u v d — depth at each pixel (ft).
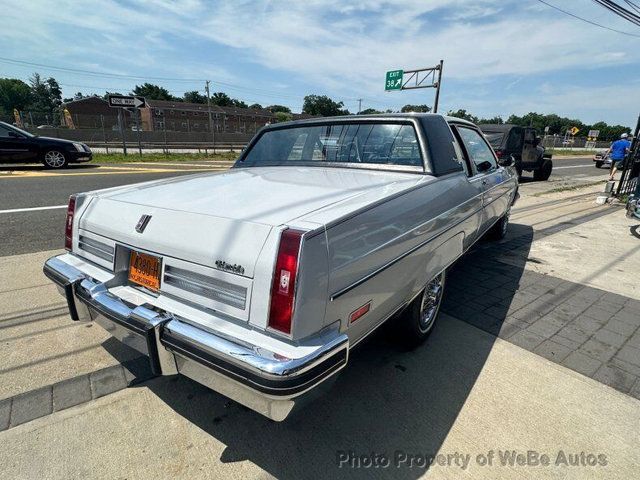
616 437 6.63
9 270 12.70
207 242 5.39
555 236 19.83
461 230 9.71
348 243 5.36
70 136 99.04
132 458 5.97
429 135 8.81
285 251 4.71
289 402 4.74
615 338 9.79
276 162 10.55
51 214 20.22
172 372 5.82
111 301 6.22
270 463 5.97
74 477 5.62
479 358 8.82
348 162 9.45
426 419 6.94
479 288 12.85
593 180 48.29
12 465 5.77
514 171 17.30
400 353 8.98
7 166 41.42
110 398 7.21
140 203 6.65
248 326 5.08
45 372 7.84
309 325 4.85
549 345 9.42
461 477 5.81
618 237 19.77
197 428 6.60
